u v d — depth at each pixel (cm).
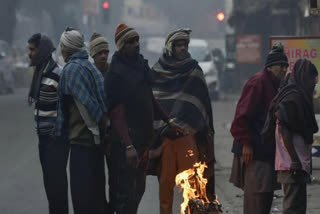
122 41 955
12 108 3584
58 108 941
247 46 4325
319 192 1338
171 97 1048
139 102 959
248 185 991
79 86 921
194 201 980
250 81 998
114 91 947
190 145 1040
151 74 983
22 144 2131
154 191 1398
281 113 929
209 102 1070
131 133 955
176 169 1047
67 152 1019
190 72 1050
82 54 946
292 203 943
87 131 929
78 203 934
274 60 991
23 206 1262
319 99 1523
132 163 941
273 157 982
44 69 1022
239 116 986
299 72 941
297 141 936
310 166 946
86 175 930
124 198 957
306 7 3516
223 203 1276
